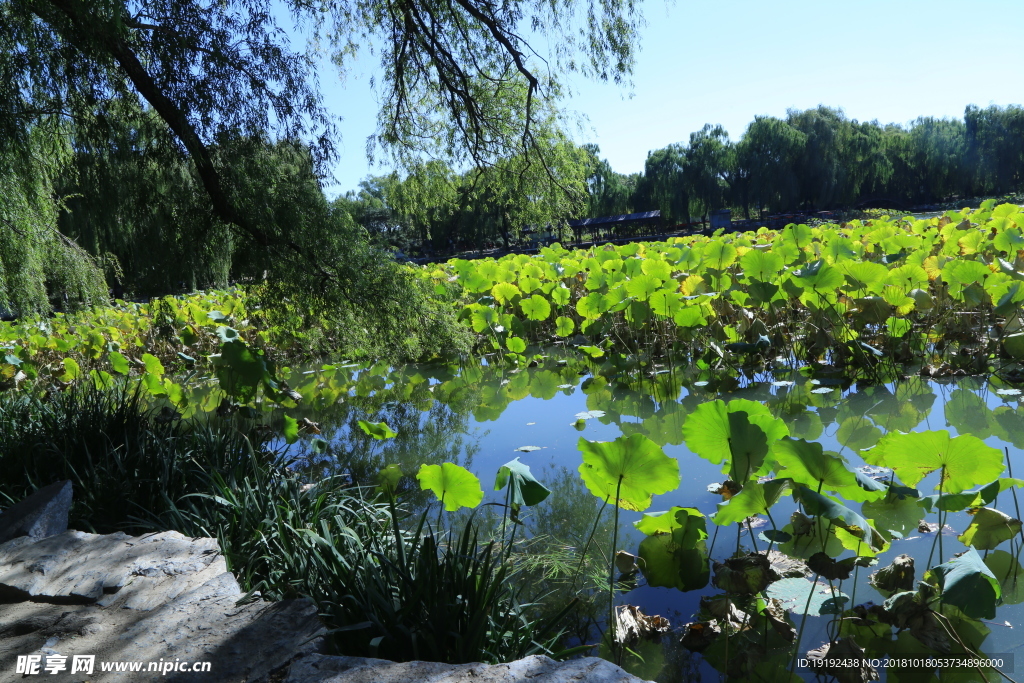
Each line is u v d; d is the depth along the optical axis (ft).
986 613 6.50
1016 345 18.13
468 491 9.88
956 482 8.56
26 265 19.56
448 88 21.81
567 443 15.67
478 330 27.55
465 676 5.41
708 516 10.86
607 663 5.46
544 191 23.70
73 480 11.79
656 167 190.90
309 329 20.58
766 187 178.70
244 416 19.49
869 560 8.79
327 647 6.25
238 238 17.81
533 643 7.23
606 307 24.47
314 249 17.80
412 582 7.29
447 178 23.77
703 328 24.85
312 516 9.92
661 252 35.32
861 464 12.48
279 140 17.72
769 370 21.42
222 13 16.79
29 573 8.02
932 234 30.27
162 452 12.25
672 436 15.65
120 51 15.46
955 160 188.65
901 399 17.10
